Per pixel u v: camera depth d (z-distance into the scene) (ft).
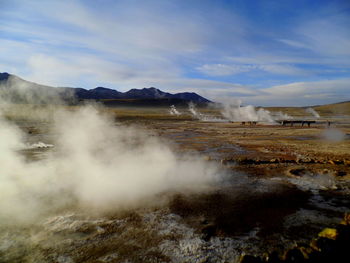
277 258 10.89
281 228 14.60
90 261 11.44
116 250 12.36
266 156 36.63
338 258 11.03
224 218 15.90
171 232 14.14
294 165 30.45
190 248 12.53
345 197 19.71
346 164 30.63
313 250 11.14
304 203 18.44
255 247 12.62
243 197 19.58
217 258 11.71
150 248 12.54
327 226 14.83
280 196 19.86
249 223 15.23
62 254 11.98
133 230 14.34
